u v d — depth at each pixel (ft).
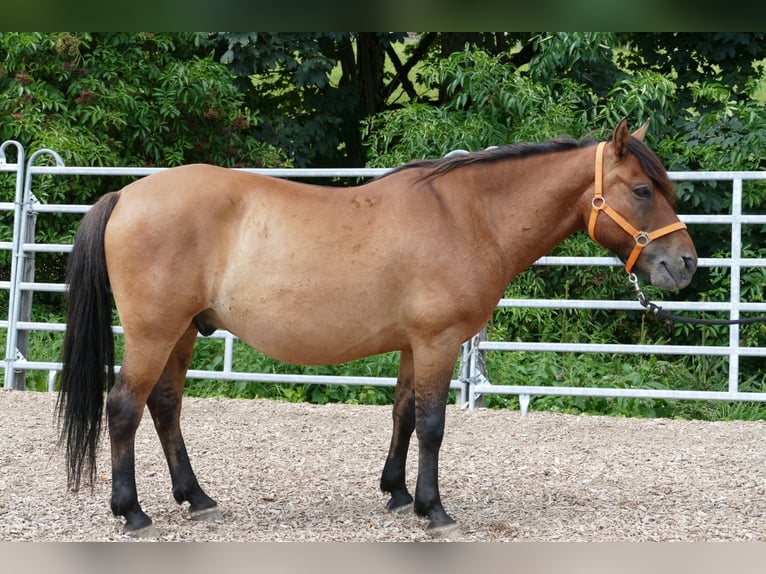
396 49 44.42
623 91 31.89
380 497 15.81
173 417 14.29
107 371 14.34
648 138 30.91
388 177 13.85
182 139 34.68
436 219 13.29
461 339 13.39
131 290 13.12
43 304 32.73
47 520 13.96
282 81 38.40
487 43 37.76
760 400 22.06
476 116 31.14
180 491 14.20
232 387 26.50
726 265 22.29
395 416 14.65
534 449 19.74
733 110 29.76
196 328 14.20
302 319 13.16
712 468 18.24
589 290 29.12
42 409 22.53
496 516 14.69
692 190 29.12
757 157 29.25
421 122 30.73
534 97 30.45
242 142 35.58
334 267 13.07
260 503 15.31
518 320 29.53
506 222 13.75
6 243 24.98
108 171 24.31
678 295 30.12
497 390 23.12
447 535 13.32
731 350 22.25
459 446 19.85
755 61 34.30
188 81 32.78
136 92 33.71
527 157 13.93
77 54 32.65
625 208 13.50
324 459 18.57
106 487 16.02
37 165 31.07
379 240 13.12
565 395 23.03
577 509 15.17
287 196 13.46
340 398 25.75
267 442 19.94
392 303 13.23
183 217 13.12
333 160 40.11
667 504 15.56
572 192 13.75
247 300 13.21
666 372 26.53
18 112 31.94
